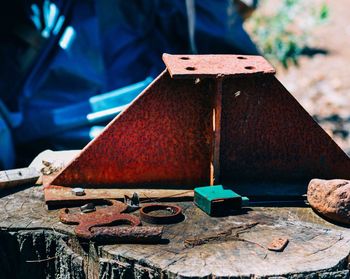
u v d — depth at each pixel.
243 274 0.77
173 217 0.89
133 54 1.61
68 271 0.87
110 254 0.82
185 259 0.80
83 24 1.55
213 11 1.67
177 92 0.95
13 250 0.89
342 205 0.89
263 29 2.77
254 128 0.97
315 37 2.85
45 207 0.94
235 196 0.92
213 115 0.95
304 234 0.87
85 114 1.51
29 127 1.51
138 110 0.95
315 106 2.25
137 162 0.97
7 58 1.55
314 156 0.99
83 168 0.96
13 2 1.55
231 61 0.97
